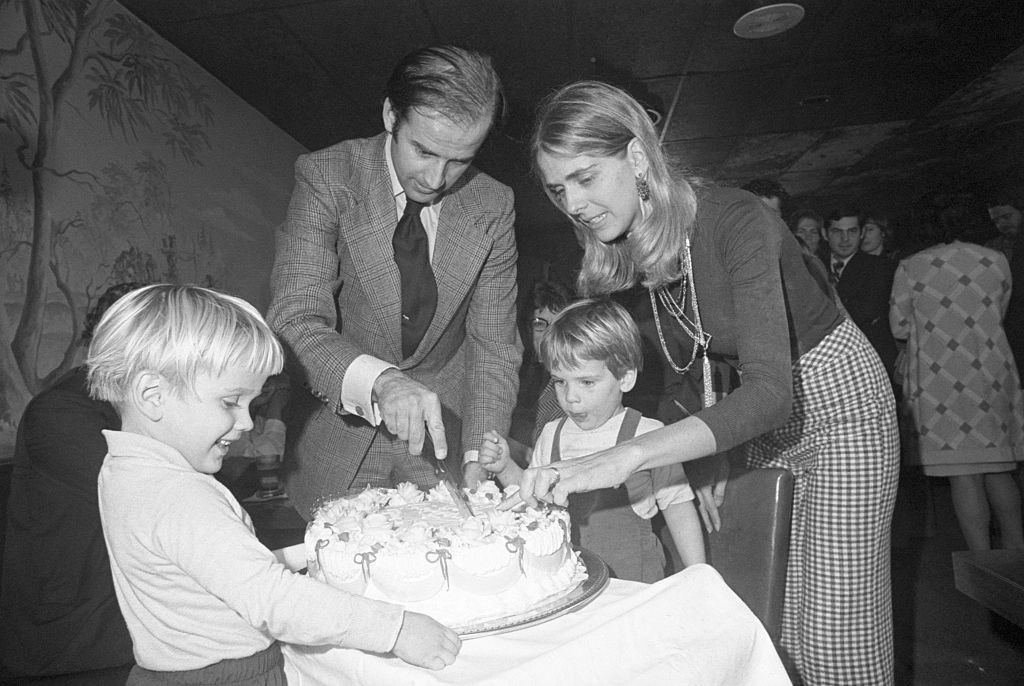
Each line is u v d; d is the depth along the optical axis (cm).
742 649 110
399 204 167
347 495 169
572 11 379
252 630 114
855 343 165
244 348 114
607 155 142
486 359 180
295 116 493
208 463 119
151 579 109
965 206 326
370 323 171
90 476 207
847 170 804
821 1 404
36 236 284
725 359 172
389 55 409
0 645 207
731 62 471
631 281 175
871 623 162
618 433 178
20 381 273
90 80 321
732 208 146
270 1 348
